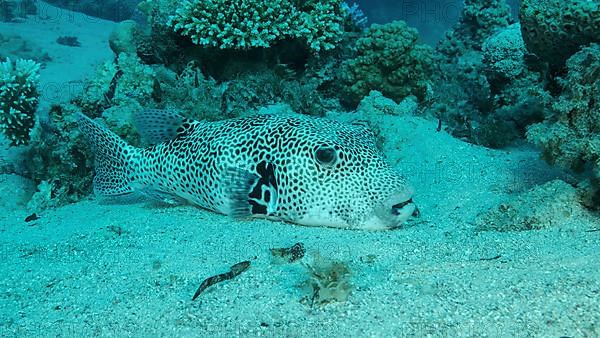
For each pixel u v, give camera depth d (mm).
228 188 1080
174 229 1062
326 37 1914
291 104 1859
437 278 763
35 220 1370
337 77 2020
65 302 793
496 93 1992
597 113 959
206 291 774
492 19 2346
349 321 667
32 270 930
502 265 788
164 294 783
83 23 5215
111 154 1328
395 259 854
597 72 958
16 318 756
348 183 990
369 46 1859
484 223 996
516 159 1371
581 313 644
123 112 1559
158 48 1949
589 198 954
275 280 792
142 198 1368
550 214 939
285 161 1019
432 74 2020
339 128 1084
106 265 908
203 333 674
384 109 1758
